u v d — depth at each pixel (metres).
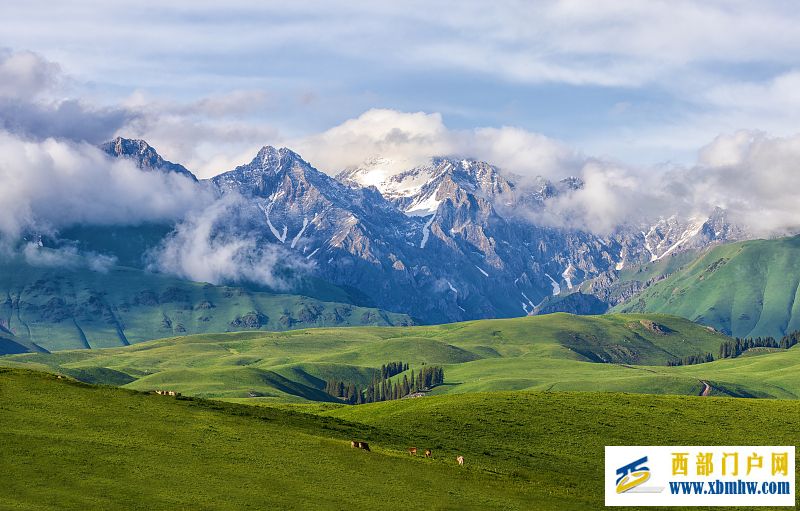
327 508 92.12
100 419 112.56
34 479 90.31
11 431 102.75
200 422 118.25
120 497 88.44
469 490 104.50
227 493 93.00
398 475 106.38
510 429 142.62
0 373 127.00
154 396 130.00
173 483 94.12
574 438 138.75
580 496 109.19
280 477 100.00
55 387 123.50
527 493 107.06
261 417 128.25
